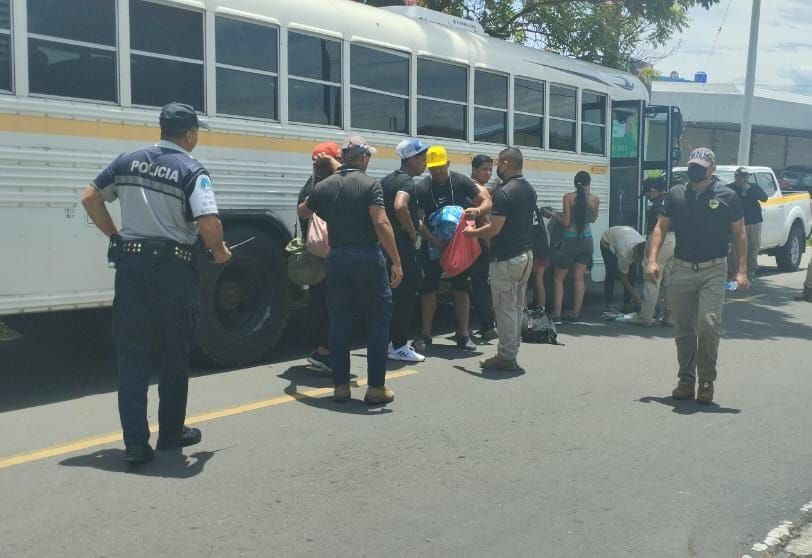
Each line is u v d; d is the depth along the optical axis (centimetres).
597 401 710
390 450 571
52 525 442
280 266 823
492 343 952
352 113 880
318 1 848
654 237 713
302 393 714
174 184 521
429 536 440
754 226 1470
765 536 457
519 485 515
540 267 1023
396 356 842
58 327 808
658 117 1335
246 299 809
